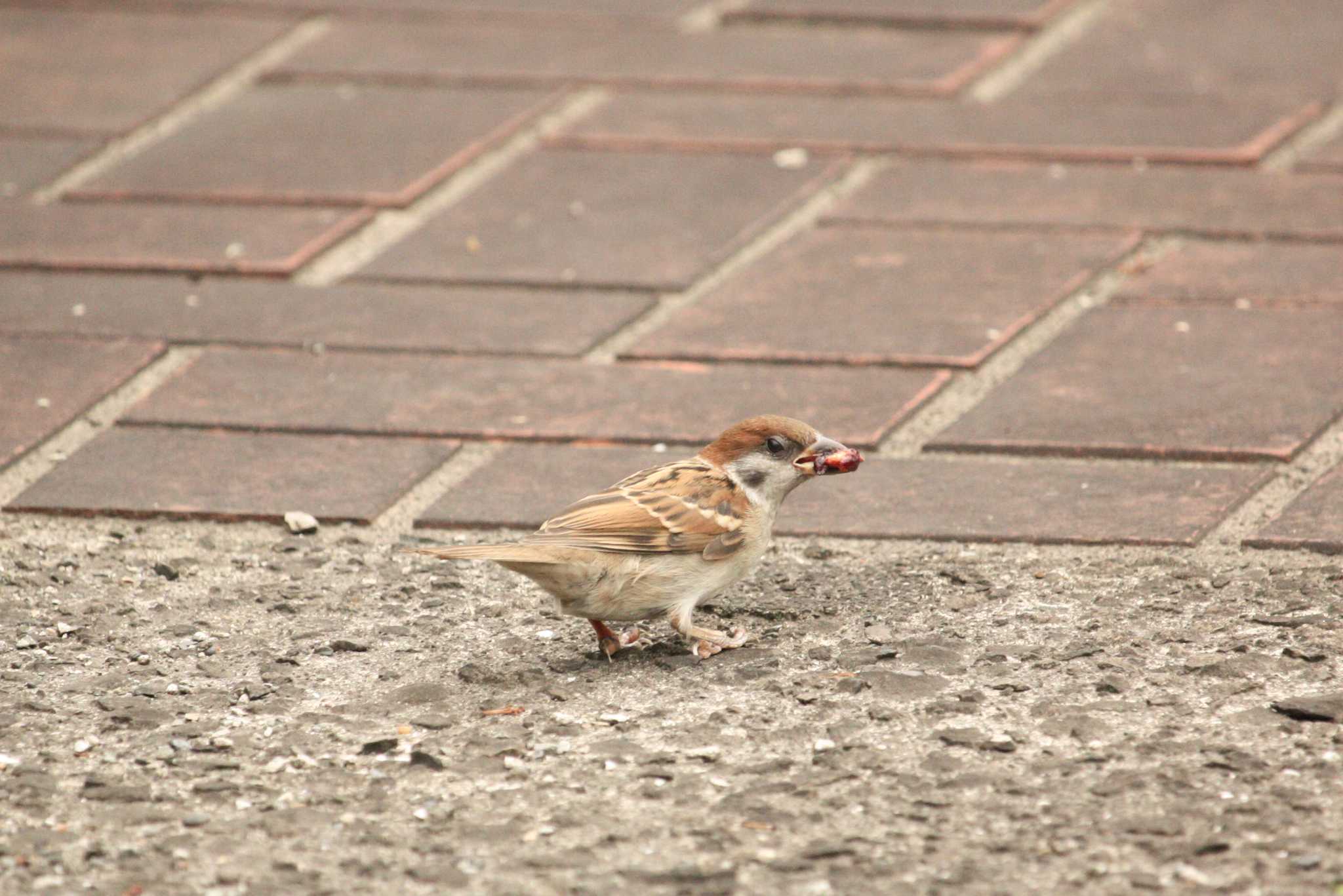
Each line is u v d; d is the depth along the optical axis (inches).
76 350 527.5
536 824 295.0
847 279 562.3
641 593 346.3
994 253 577.3
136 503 436.1
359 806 302.5
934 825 289.7
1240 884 269.4
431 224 618.2
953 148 665.6
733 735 322.0
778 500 357.4
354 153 678.5
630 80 753.0
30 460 461.4
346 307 554.9
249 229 614.5
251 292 568.4
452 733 327.6
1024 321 525.3
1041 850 281.0
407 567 403.2
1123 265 564.4
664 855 284.4
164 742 326.0
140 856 288.7
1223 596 369.4
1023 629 359.6
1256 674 334.3
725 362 509.0
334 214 624.1
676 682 345.4
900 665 346.6
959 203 619.5
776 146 677.3
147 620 378.6
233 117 724.0
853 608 374.9
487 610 381.1
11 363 519.2
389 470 451.8
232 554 411.5
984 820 290.5
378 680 350.3
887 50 777.6
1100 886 270.7
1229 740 311.6
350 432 473.7
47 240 608.7
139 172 668.1
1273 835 281.4
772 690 339.3
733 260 581.9
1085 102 706.8
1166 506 414.9
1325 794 292.4
